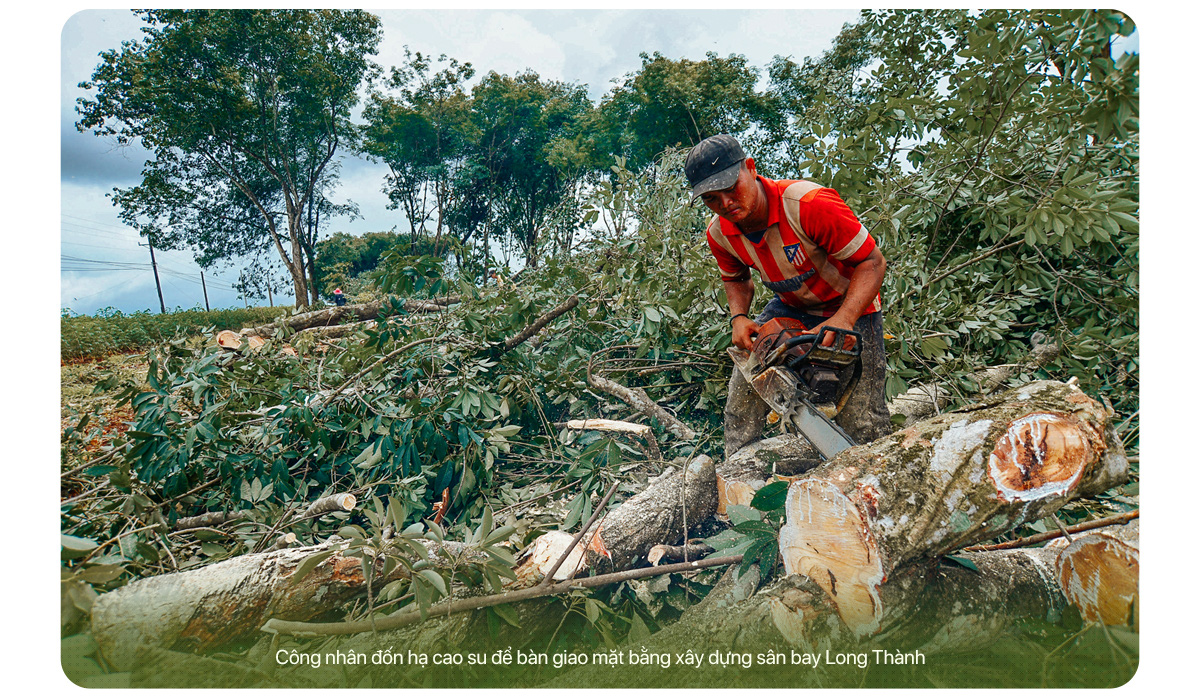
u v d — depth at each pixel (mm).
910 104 2740
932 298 2793
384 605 1629
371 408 2537
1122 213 2066
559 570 1759
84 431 2689
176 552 2047
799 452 2236
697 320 3006
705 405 3018
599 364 3205
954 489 1428
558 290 3518
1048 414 1421
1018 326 3111
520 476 2775
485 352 3115
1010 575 1601
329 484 2645
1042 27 2070
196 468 2289
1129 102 1834
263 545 2088
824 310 2047
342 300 7652
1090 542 1532
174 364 2623
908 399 2695
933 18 3084
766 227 1895
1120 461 1416
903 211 2496
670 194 3178
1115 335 2773
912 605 1470
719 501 2189
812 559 1515
